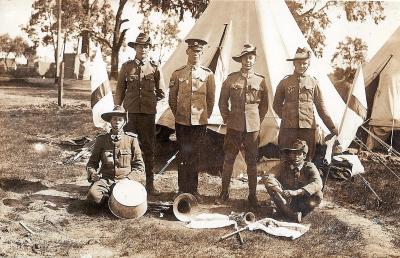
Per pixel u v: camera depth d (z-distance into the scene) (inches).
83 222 211.3
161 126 342.6
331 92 326.6
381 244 195.8
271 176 219.6
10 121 456.1
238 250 183.6
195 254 178.5
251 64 240.2
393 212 238.7
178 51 340.5
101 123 275.7
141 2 435.8
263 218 221.0
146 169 257.1
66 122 462.3
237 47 319.0
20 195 246.5
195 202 223.8
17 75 700.7
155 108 256.8
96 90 273.9
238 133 239.0
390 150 362.9
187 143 244.8
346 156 311.9
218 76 311.0
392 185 279.9
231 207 237.6
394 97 393.4
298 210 218.8
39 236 191.3
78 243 185.2
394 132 397.1
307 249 186.5
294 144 219.9
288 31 327.0
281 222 209.3
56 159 333.7
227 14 328.2
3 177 274.5
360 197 261.3
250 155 238.5
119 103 260.7
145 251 180.9
